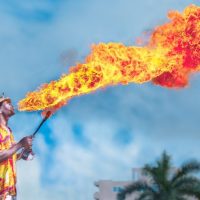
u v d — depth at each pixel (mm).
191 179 55250
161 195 55375
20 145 11352
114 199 123750
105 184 123188
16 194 11672
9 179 11484
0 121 11656
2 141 11531
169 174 55812
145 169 56125
